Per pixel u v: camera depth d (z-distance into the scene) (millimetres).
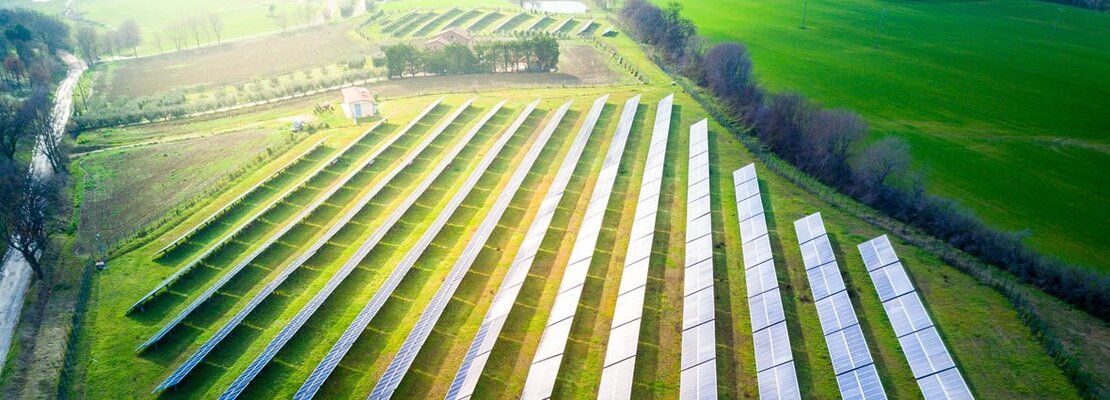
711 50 160250
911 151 121438
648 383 60344
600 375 61406
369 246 82688
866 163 99688
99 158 114438
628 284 72750
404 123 130000
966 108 145875
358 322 67625
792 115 117312
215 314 70812
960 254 82500
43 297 74312
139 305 71500
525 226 89625
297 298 73625
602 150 116000
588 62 187375
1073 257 87812
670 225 88312
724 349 64500
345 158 111875
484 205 95750
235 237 86000
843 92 156375
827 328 65938
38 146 122812
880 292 71312
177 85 176500
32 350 65750
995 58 184375
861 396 55594
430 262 80625
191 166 109875
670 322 68625
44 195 90500
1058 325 68375
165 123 139500
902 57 185875
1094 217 98500
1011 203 102500
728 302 71625
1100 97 152875
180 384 60531
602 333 67250
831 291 70375
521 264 78125
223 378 61594
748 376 61031
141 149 118750
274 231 88062
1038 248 89625
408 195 98562
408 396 59500
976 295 72750
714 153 111312
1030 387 59250
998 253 80938
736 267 78188
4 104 130250
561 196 95375
